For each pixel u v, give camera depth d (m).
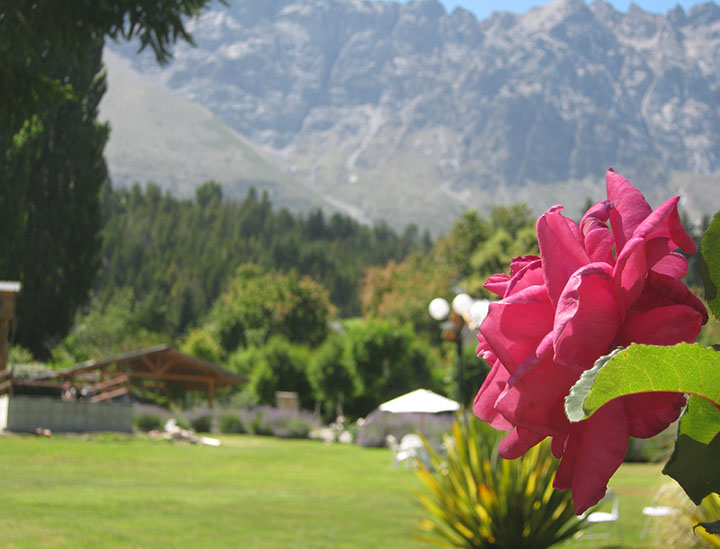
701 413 0.57
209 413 37.88
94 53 40.59
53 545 9.62
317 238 178.25
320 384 42.38
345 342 42.75
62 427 27.69
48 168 40.31
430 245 181.00
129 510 13.05
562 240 0.62
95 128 41.41
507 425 0.64
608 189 0.65
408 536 11.60
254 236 165.12
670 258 0.62
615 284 0.59
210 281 123.25
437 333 60.66
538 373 0.59
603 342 0.58
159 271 124.25
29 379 31.44
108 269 123.12
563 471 0.59
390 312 64.38
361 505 15.23
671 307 0.59
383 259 162.38
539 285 0.63
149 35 10.12
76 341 60.78
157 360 37.03
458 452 7.90
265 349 45.25
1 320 30.11
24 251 39.66
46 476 17.20
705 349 0.52
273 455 26.03
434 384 41.88
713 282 0.65
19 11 9.72
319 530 12.09
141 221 147.25
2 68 10.49
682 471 0.58
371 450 31.16
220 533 11.41
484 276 55.00
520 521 7.49
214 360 58.81
